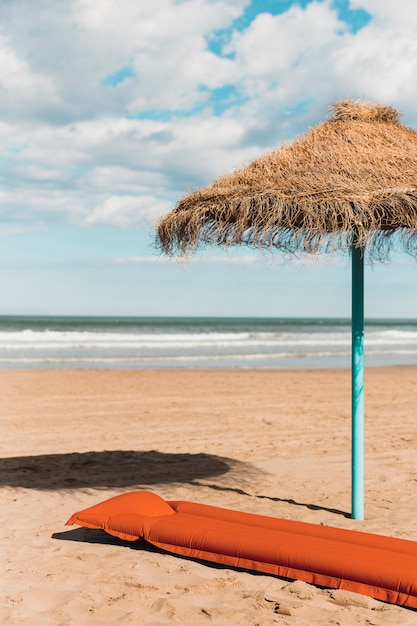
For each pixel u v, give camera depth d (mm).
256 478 6609
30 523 5000
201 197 5082
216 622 3221
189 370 19219
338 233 4457
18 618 3232
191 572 3906
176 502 4844
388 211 4516
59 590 3602
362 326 5148
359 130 5457
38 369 18906
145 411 11203
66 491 6035
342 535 4066
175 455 7762
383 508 5473
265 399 12820
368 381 16594
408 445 8297
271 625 3184
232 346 33406
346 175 4816
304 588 3578
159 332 53906
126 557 4184
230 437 8922
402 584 3416
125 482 6422
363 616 3293
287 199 4508
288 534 4047
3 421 10125
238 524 4312
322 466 7160
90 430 9430
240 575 3854
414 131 5816
